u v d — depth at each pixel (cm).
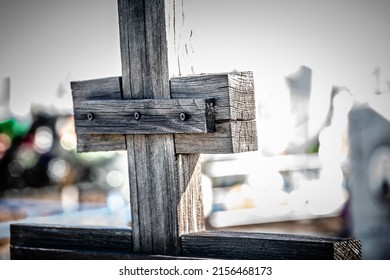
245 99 471
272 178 1234
